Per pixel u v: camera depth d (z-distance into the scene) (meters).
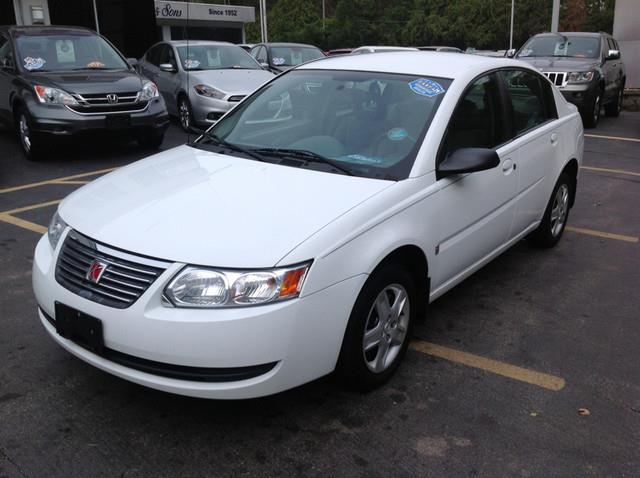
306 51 15.36
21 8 20.44
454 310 4.39
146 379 2.81
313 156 3.69
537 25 67.56
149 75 12.77
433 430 3.09
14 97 8.89
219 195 3.26
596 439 3.03
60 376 3.49
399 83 4.05
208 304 2.72
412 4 80.62
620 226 6.30
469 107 4.02
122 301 2.81
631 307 4.47
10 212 6.48
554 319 4.27
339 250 2.93
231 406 3.26
